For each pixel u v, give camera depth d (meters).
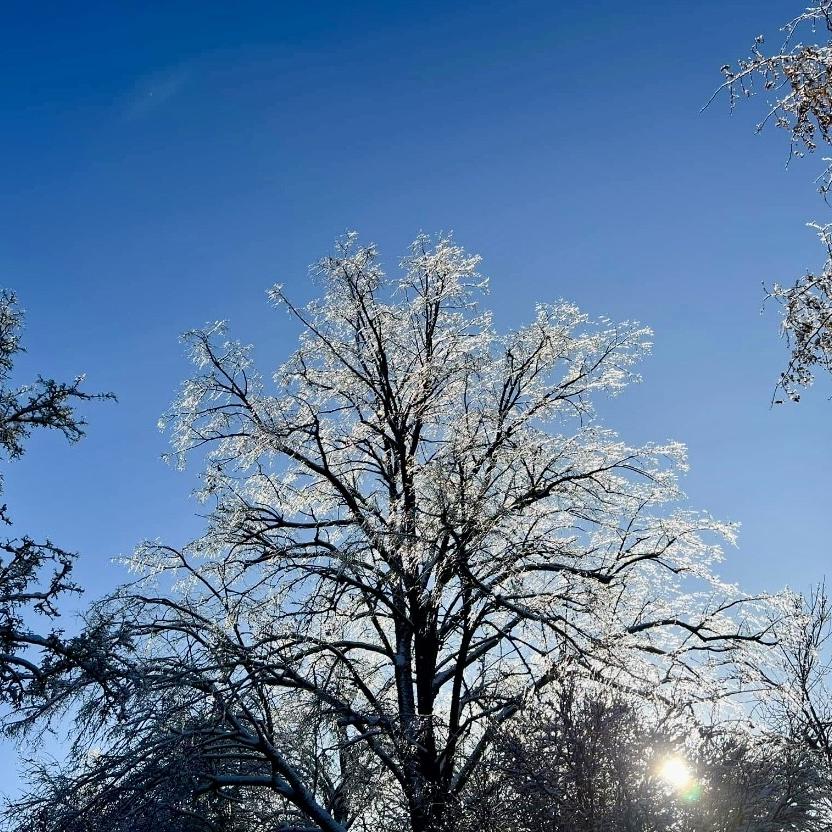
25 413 15.45
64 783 13.73
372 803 15.18
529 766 11.97
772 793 12.24
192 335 17.42
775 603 15.57
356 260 17.52
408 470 16.08
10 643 12.66
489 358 17.42
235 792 14.95
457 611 15.44
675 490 16.25
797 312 8.57
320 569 15.65
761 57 8.20
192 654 13.59
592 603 14.46
